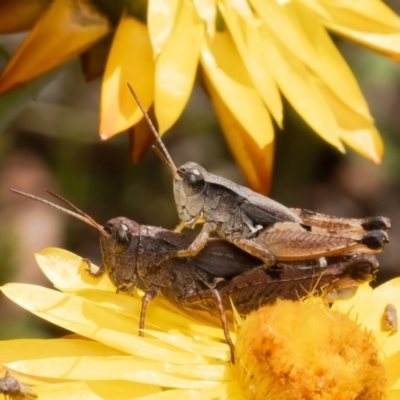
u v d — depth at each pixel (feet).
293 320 0.38
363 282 0.40
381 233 0.40
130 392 0.37
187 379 0.38
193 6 0.42
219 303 0.39
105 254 0.39
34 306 0.38
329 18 0.44
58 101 0.67
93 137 0.65
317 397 0.37
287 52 0.43
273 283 0.40
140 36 0.42
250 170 0.42
